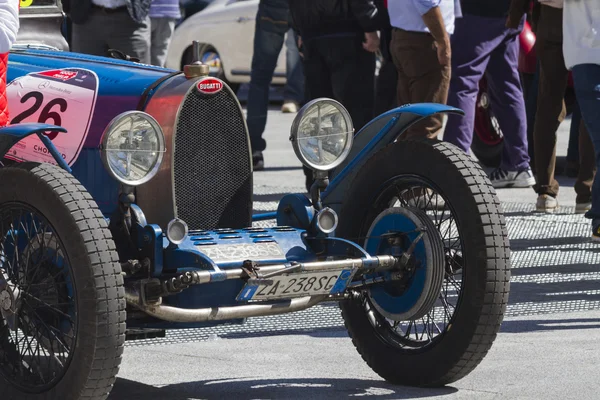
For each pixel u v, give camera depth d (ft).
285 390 32.01
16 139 28.37
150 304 28.78
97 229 27.50
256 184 71.05
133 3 59.98
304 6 61.00
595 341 37.24
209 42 114.83
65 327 29.07
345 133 32.83
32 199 28.30
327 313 42.11
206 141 32.32
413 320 32.91
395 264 31.60
